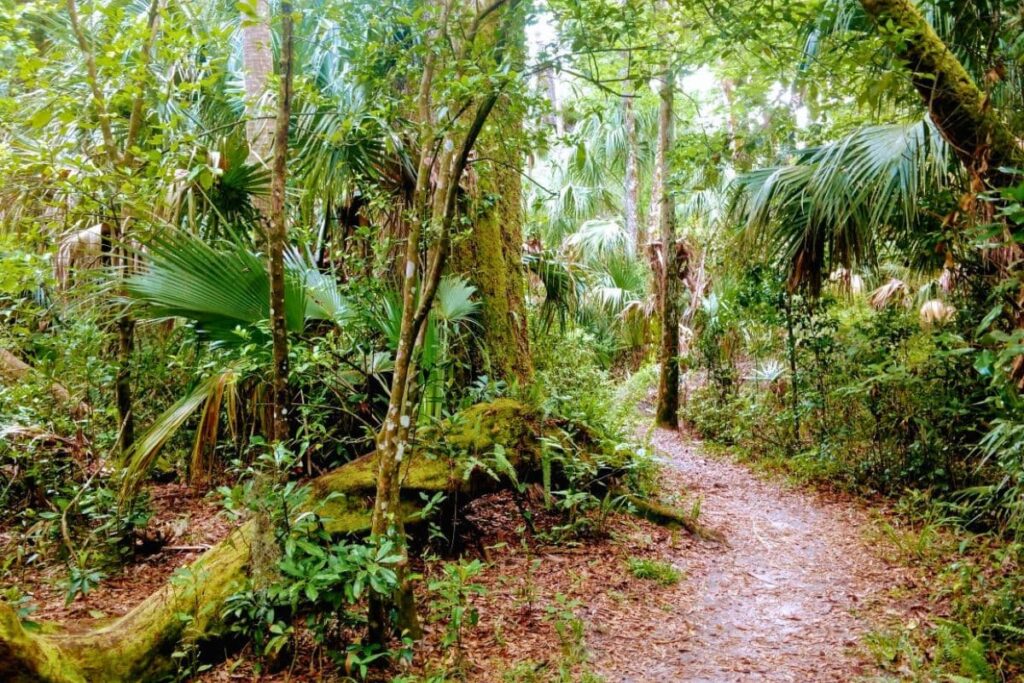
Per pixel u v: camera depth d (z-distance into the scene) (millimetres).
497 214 5172
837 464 6641
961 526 4746
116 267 3404
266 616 2605
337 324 4012
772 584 4250
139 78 2973
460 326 5145
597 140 13883
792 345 7664
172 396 4820
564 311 7488
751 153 4898
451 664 2920
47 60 3105
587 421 5340
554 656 3137
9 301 4359
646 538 4727
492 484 4234
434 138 2775
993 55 3416
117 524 3607
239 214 4422
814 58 3453
